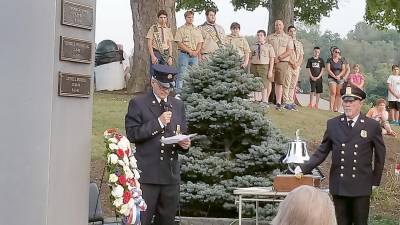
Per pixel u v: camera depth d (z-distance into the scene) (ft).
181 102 24.41
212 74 32.65
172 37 48.03
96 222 27.07
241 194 27.66
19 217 19.06
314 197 10.75
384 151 25.31
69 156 19.74
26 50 18.99
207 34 48.19
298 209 10.68
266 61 51.49
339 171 25.25
